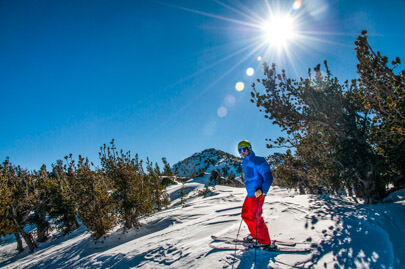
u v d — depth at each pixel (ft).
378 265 8.70
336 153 25.93
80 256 30.96
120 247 20.79
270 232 15.05
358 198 24.89
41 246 64.44
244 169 12.87
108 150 38.70
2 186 37.50
